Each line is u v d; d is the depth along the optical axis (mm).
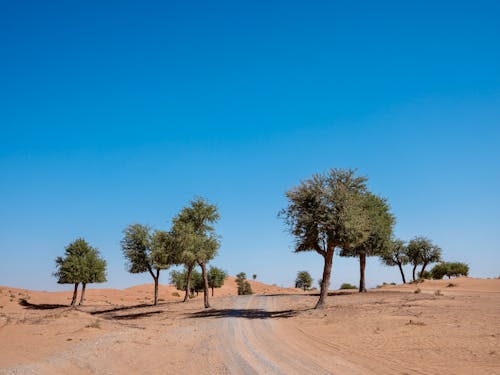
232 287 125312
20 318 34344
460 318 23719
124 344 21703
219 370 15180
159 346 21172
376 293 48906
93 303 71562
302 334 23422
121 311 51469
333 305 37062
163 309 48156
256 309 40031
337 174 34875
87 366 16750
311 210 33750
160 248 53594
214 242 45469
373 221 47844
